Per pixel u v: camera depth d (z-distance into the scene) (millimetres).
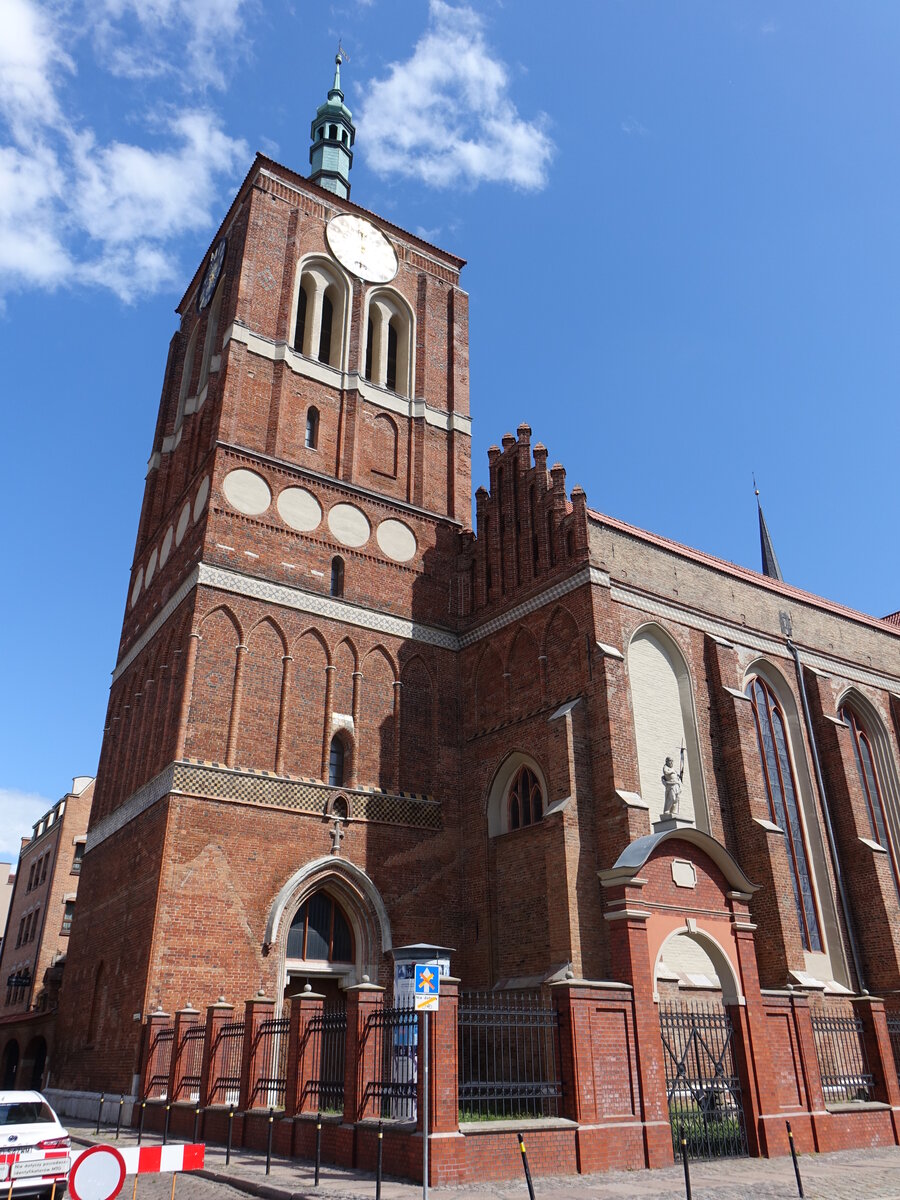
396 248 44938
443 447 42094
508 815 33344
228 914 28578
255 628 32969
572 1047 18953
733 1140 21297
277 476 35750
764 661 38344
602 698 30109
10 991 67000
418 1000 16453
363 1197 14719
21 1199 15766
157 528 41031
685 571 36719
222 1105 22234
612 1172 18156
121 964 29562
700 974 29109
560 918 27547
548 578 34031
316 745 32781
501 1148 17094
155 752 32531
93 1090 29109
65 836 63094
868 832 37344
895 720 43094
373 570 36938
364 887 31469
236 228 41812
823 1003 30859
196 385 42594
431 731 35844
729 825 33094
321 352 41438
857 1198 16312
